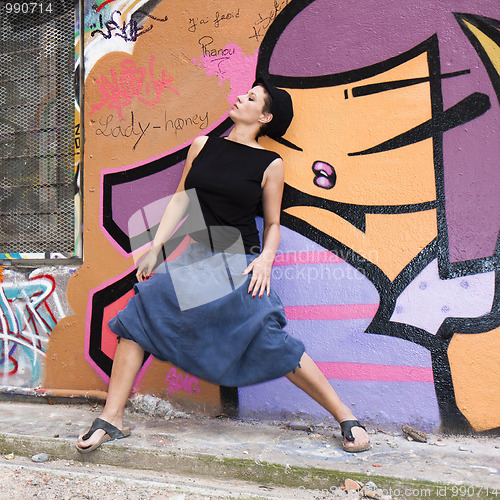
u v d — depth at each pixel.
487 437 2.14
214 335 2.01
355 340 2.32
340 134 2.39
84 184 2.76
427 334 2.23
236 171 2.18
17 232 2.94
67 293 2.73
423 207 2.27
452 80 2.27
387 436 2.18
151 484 1.83
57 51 2.89
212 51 2.59
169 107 2.65
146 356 2.60
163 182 2.64
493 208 2.19
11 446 2.13
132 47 2.72
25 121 2.95
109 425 2.06
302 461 1.85
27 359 2.77
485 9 2.24
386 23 2.36
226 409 2.47
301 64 2.46
